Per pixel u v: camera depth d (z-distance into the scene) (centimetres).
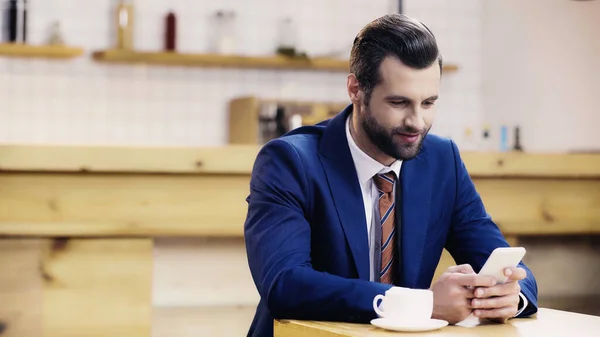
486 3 659
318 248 190
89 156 289
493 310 165
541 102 564
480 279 162
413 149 181
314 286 167
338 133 195
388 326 152
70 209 292
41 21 622
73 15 627
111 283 297
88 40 630
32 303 291
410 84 175
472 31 682
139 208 296
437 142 211
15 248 290
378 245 193
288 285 170
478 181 330
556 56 545
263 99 604
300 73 670
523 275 164
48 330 293
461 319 164
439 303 164
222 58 626
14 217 288
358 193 190
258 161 195
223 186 303
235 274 309
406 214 194
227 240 309
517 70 601
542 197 337
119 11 616
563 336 150
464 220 208
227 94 653
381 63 177
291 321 167
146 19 643
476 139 661
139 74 637
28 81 620
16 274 290
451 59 682
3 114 618
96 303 296
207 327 306
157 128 640
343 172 191
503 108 624
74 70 627
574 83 523
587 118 508
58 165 287
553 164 332
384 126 179
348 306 164
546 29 558
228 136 648
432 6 682
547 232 337
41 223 290
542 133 561
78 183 293
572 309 347
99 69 630
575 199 341
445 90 679
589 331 157
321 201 189
